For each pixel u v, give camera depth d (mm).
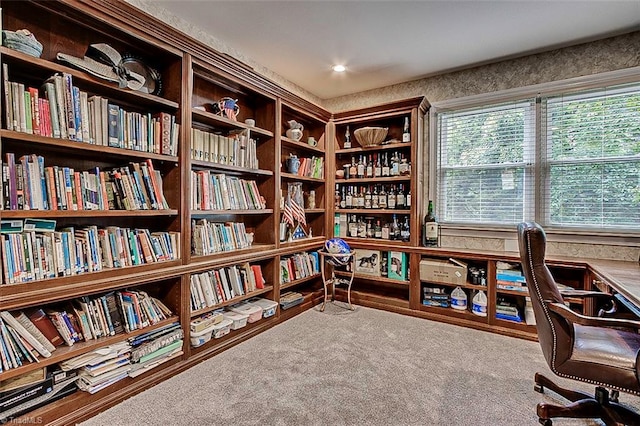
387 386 1976
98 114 1819
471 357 2369
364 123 3848
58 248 1643
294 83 3742
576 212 2879
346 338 2697
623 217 2711
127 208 1950
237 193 2732
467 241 3334
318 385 1982
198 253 2391
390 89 3812
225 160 2625
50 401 1595
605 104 2764
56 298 1585
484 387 1968
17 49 1518
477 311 2986
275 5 2314
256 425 1617
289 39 2795
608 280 1988
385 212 3482
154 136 2098
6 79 1481
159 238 2104
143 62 2160
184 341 2188
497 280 2887
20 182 1529
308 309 3461
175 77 2221
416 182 3301
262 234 3107
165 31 2066
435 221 3342
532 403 1805
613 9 2314
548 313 1521
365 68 3342
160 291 2287
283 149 3521
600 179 2789
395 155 3566
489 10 2348
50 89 1620
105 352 1772
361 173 3703
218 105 2656
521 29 2596
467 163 3359
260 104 3127
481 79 3277
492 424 1630
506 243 3131
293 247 3264
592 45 2791
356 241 3641
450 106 3434
